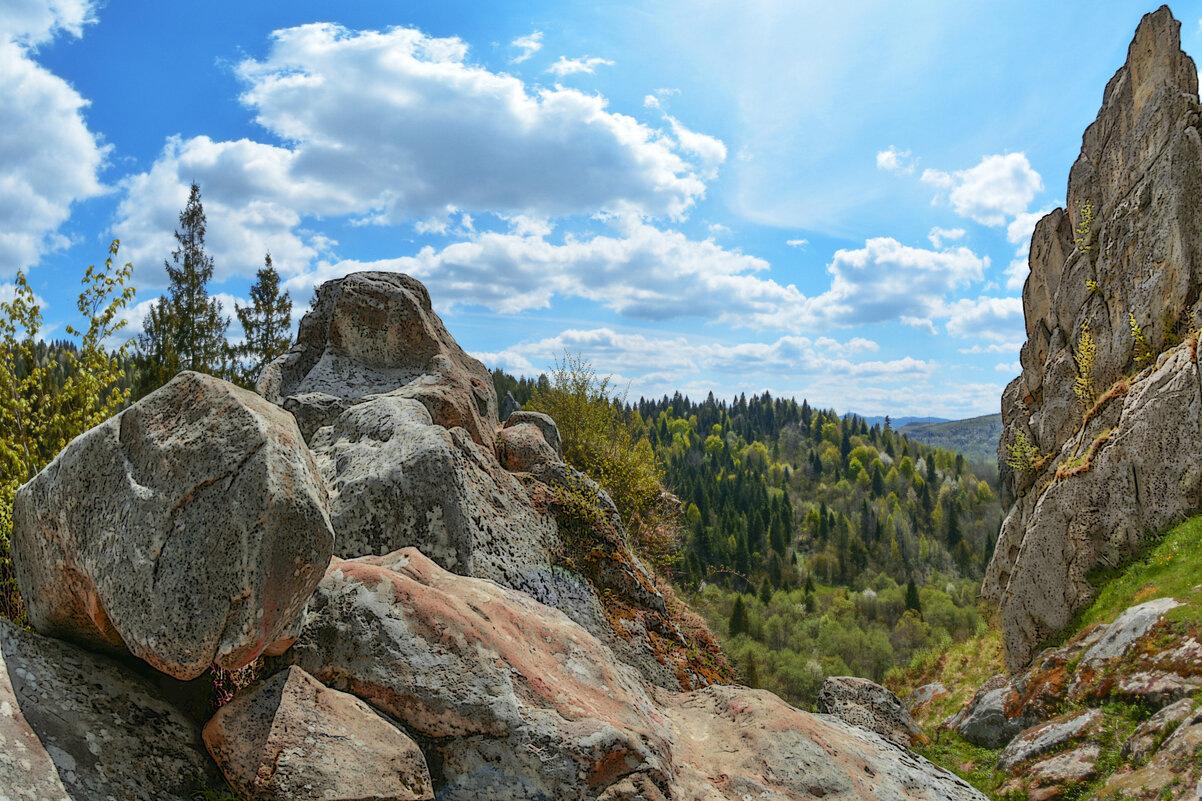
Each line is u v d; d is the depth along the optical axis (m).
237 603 3.77
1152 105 21.11
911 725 10.22
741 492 148.88
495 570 8.00
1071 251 24.86
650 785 4.56
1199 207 19.06
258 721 3.98
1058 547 20.12
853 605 101.94
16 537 4.62
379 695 4.55
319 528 4.04
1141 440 18.31
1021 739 13.73
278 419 4.37
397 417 8.16
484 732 4.51
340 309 10.95
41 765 3.39
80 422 9.20
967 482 163.00
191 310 38.69
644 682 7.20
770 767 5.55
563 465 10.94
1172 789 9.80
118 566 3.87
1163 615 13.75
